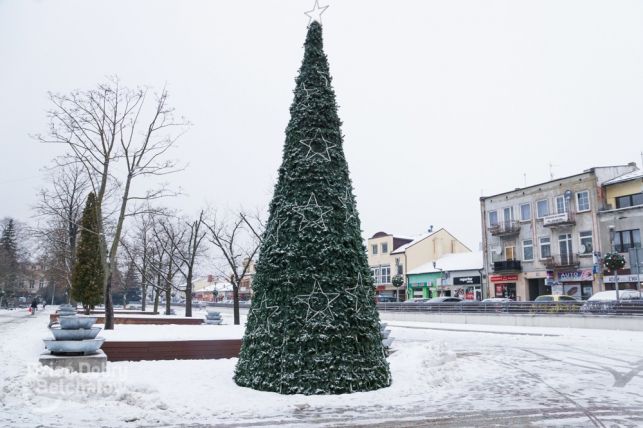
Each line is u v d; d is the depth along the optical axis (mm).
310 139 9227
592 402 7973
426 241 58938
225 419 6684
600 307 23953
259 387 8281
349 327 8367
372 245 63875
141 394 7578
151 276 33844
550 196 40875
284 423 6512
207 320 22234
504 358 13688
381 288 61188
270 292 8656
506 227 43938
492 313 28641
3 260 58188
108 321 16844
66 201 28516
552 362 12812
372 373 8453
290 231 8727
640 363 12609
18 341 16016
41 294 76375
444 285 51188
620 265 27562
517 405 7715
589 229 37719
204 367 10531
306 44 9953
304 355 8133
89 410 6938
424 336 22359
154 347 11539
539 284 41844
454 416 6988
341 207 8938
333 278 8438
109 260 17500
